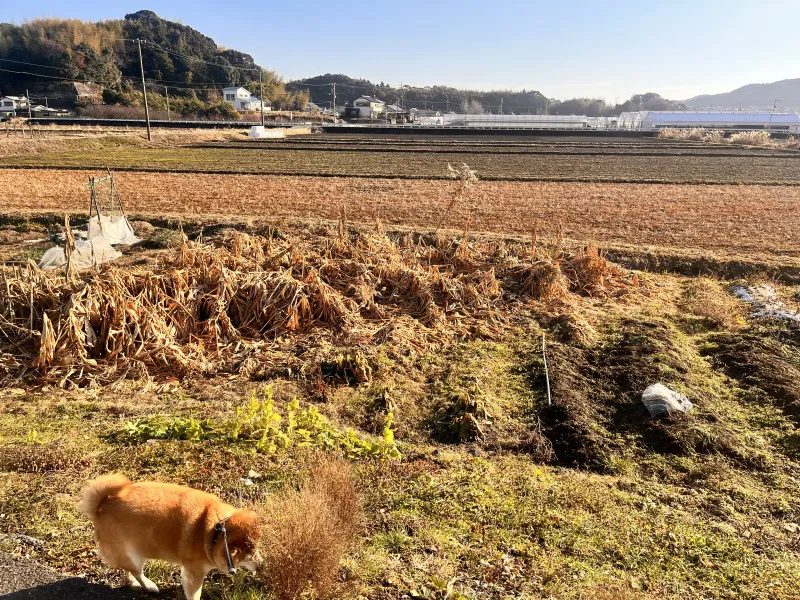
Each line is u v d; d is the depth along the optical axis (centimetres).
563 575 489
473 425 783
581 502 615
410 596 427
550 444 777
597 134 8406
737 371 1010
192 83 12875
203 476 561
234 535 354
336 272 1305
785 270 1639
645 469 731
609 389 941
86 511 373
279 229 1873
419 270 1359
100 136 5444
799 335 1148
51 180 3006
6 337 941
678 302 1399
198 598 379
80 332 928
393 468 640
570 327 1157
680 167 4178
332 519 435
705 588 498
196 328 1056
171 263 1300
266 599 398
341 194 2781
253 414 683
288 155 4797
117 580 405
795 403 883
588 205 2572
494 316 1231
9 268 1417
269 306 1124
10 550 423
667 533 571
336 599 406
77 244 1557
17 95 11300
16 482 526
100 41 12506
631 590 477
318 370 933
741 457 760
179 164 3972
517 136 8181
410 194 2808
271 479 568
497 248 1597
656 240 1962
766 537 584
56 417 741
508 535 541
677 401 866
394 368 974
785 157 5006
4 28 12200
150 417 718
